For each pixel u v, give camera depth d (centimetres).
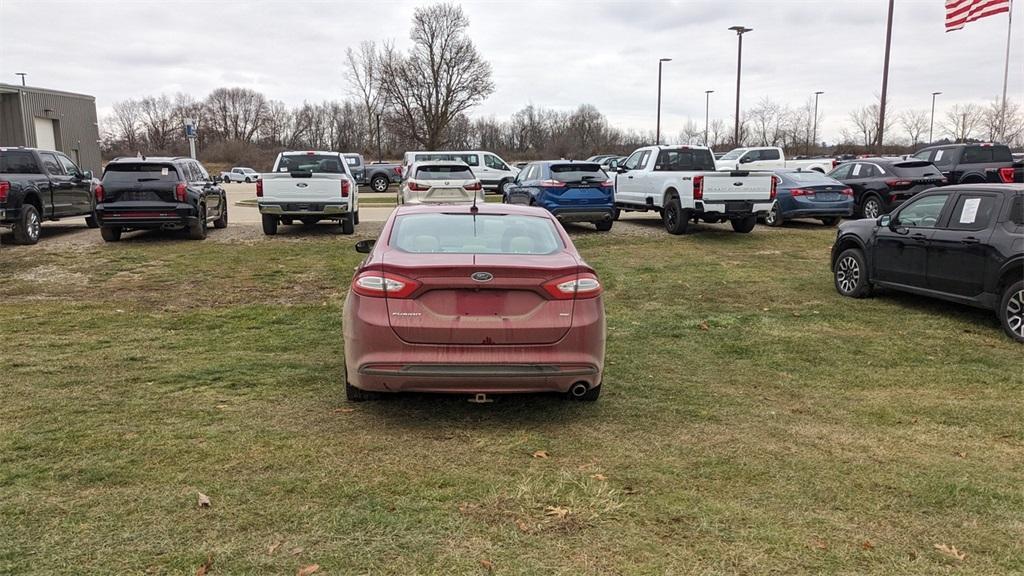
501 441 454
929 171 1744
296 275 1080
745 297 948
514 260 462
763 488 390
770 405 533
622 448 445
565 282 458
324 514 352
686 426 486
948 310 856
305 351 676
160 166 1367
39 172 1427
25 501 360
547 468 413
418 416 497
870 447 451
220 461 413
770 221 1725
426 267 447
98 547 318
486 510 360
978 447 454
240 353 666
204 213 1467
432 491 380
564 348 457
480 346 450
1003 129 3256
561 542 331
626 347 704
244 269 1122
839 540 336
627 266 1171
